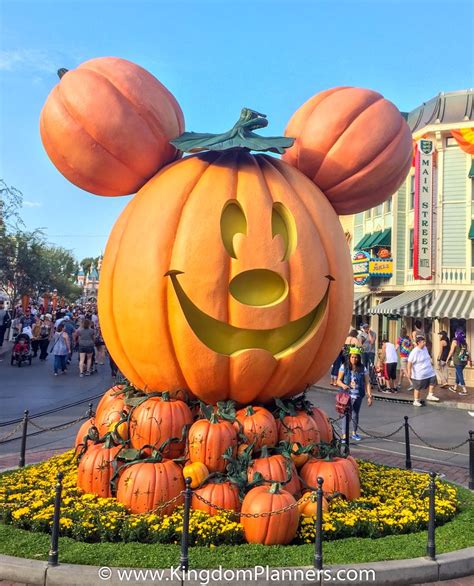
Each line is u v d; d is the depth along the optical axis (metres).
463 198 19.70
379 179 6.04
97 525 4.59
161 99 5.81
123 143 5.59
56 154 5.77
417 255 20.02
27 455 8.04
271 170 5.71
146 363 5.45
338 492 5.26
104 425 5.76
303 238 5.41
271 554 4.30
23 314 31.64
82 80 5.61
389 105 6.18
